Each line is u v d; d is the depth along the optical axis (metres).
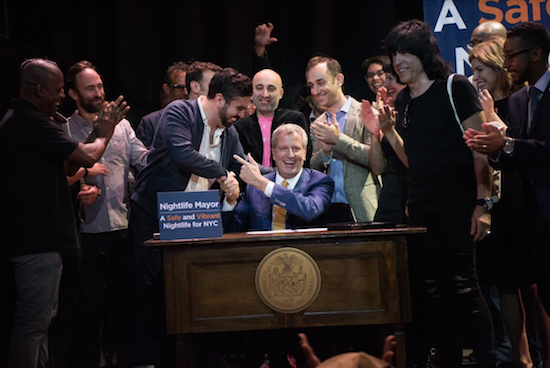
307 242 2.77
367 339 3.44
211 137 3.33
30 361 3.01
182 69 4.27
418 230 2.78
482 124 2.81
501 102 3.45
